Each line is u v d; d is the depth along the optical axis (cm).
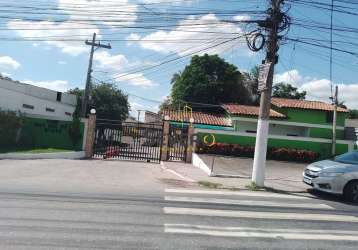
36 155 2252
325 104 3991
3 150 2428
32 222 807
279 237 810
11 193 1107
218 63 4888
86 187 1292
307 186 1581
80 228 782
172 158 2498
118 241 713
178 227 832
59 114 3859
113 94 5144
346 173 1330
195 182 1538
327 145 2786
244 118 3650
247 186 1481
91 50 3825
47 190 1190
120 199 1093
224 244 736
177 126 2586
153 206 1024
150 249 680
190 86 4828
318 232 871
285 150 2698
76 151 2491
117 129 2609
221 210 1028
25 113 2819
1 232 730
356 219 1027
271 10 1520
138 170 1919
